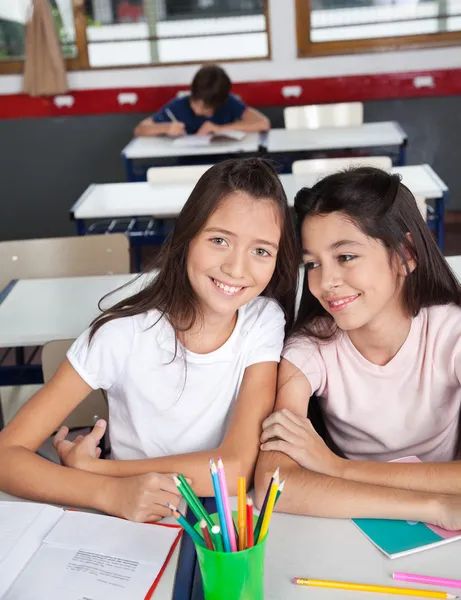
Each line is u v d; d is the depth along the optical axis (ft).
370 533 3.32
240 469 3.80
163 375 4.20
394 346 4.23
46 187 17.03
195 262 3.89
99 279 7.44
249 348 4.24
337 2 15.76
